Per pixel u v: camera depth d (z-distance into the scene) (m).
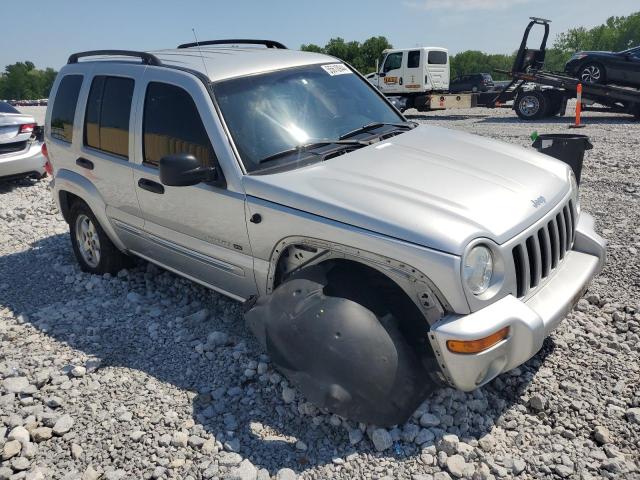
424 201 3.10
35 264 6.10
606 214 6.57
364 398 2.95
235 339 4.14
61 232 7.29
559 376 3.54
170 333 4.33
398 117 4.78
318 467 2.91
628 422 3.12
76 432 3.24
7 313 4.88
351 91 4.62
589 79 17.22
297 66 4.46
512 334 2.88
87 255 5.64
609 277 4.87
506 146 4.23
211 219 3.84
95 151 4.92
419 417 3.18
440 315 2.88
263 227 3.49
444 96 21.33
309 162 3.66
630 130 13.54
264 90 4.09
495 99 20.22
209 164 3.78
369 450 3.01
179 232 4.24
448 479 2.77
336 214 3.14
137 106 4.39
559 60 115.00
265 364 3.70
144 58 4.48
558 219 3.52
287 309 3.17
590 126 14.78
